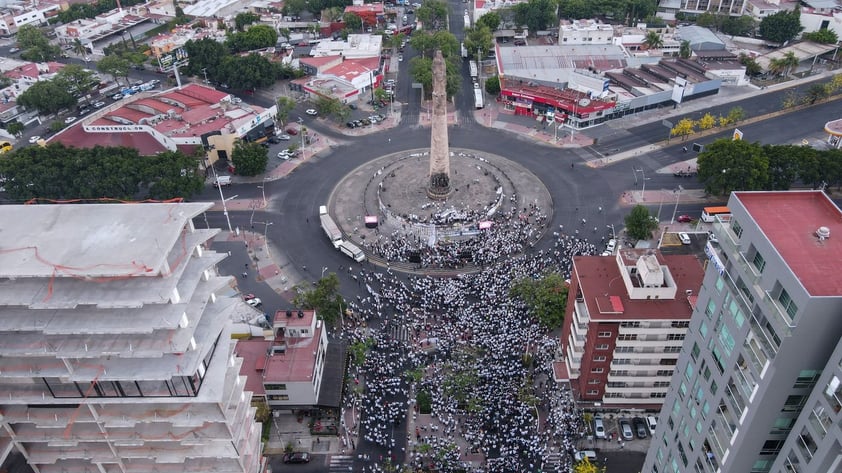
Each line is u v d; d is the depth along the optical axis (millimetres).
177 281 75250
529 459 115250
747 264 65250
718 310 71625
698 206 189500
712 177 185000
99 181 185500
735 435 68125
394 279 163625
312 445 121250
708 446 76125
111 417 84312
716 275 71750
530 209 190875
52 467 95000
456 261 167625
